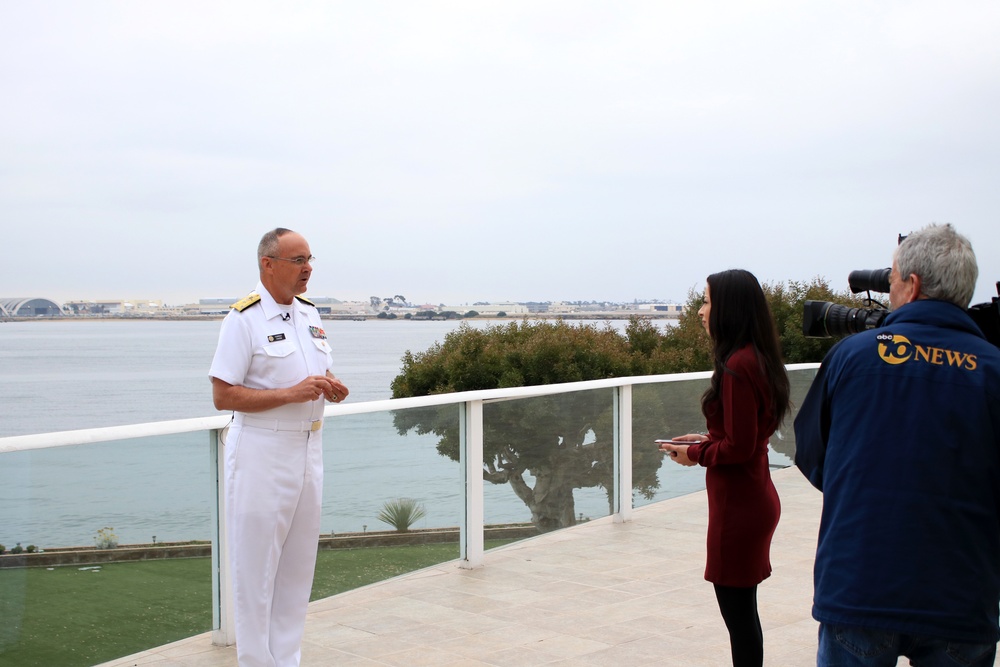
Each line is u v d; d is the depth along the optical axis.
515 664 4.02
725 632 4.42
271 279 3.66
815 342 12.84
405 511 5.29
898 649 2.34
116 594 3.88
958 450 2.29
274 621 3.76
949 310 2.44
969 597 2.27
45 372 46.22
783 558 5.76
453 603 4.91
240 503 3.56
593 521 6.71
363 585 5.14
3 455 3.50
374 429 5.09
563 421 6.39
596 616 4.68
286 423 3.58
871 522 2.34
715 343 3.33
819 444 2.57
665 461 7.43
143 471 3.95
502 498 5.92
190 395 32.91
